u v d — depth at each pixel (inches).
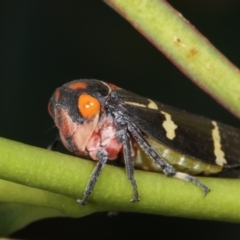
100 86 2.0
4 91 2.5
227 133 2.1
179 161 2.1
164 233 2.5
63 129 2.0
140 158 2.1
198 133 2.1
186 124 2.1
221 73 1.8
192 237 2.5
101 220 2.5
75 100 2.0
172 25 1.8
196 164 2.1
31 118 2.5
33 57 2.5
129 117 2.0
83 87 2.0
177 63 1.8
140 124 2.0
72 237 2.5
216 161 2.1
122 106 2.0
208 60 1.8
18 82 2.5
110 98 2.0
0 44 2.5
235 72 1.8
